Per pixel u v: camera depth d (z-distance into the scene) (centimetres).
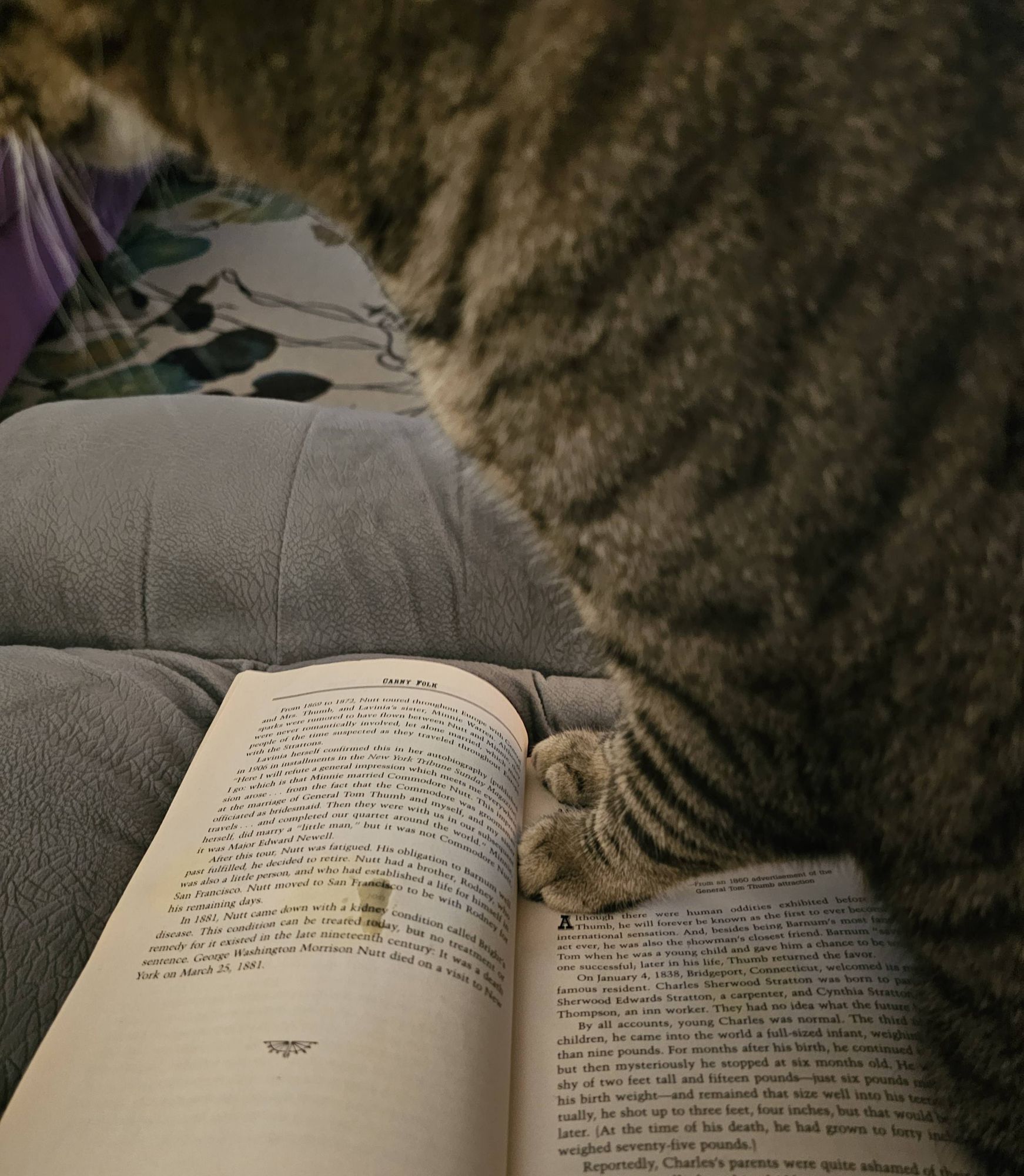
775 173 41
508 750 65
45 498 78
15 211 66
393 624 77
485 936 53
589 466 48
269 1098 44
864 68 40
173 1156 42
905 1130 46
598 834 61
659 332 44
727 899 59
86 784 59
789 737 50
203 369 162
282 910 52
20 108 56
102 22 51
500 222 48
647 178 43
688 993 52
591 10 43
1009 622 41
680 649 50
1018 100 40
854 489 42
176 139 57
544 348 47
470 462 60
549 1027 51
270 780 60
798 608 45
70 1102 44
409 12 45
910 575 42
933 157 40
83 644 76
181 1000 48
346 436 85
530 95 45
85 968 50
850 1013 51
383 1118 43
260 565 77
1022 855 45
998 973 48
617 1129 46
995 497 40
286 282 180
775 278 41
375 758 61
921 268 40
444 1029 47
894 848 51
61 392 156
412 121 48
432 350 56
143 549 77
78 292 122
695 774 55
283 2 46
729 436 43
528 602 77
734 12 41
